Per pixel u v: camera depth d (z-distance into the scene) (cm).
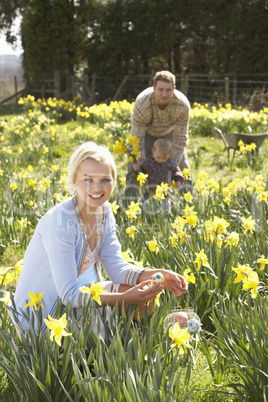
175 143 549
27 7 2316
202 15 2217
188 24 2256
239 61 2133
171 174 541
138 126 539
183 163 580
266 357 209
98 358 199
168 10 2275
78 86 2153
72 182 237
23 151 876
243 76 2159
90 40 2398
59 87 2322
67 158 900
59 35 2338
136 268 252
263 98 1688
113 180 240
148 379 188
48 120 1233
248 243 329
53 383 198
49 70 2442
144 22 2323
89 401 187
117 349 200
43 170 743
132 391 181
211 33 2241
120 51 2384
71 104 1634
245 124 1091
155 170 534
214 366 245
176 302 265
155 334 230
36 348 199
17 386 199
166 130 562
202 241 324
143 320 243
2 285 254
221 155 899
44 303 236
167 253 311
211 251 296
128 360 197
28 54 2408
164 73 509
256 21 2062
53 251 228
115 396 188
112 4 2361
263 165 784
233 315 240
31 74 2481
